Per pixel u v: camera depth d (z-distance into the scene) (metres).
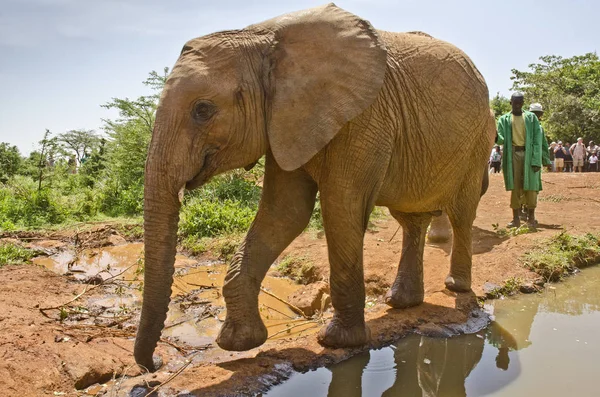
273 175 4.69
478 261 7.52
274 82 4.13
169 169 3.81
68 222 12.09
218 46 4.09
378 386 4.38
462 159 5.46
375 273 7.07
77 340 5.07
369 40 4.27
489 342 5.25
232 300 4.42
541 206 12.70
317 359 4.67
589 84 38.56
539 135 9.39
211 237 9.64
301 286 7.13
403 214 5.85
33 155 16.83
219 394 4.00
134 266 8.57
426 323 5.48
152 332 3.81
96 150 17.81
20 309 5.87
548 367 4.70
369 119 4.43
